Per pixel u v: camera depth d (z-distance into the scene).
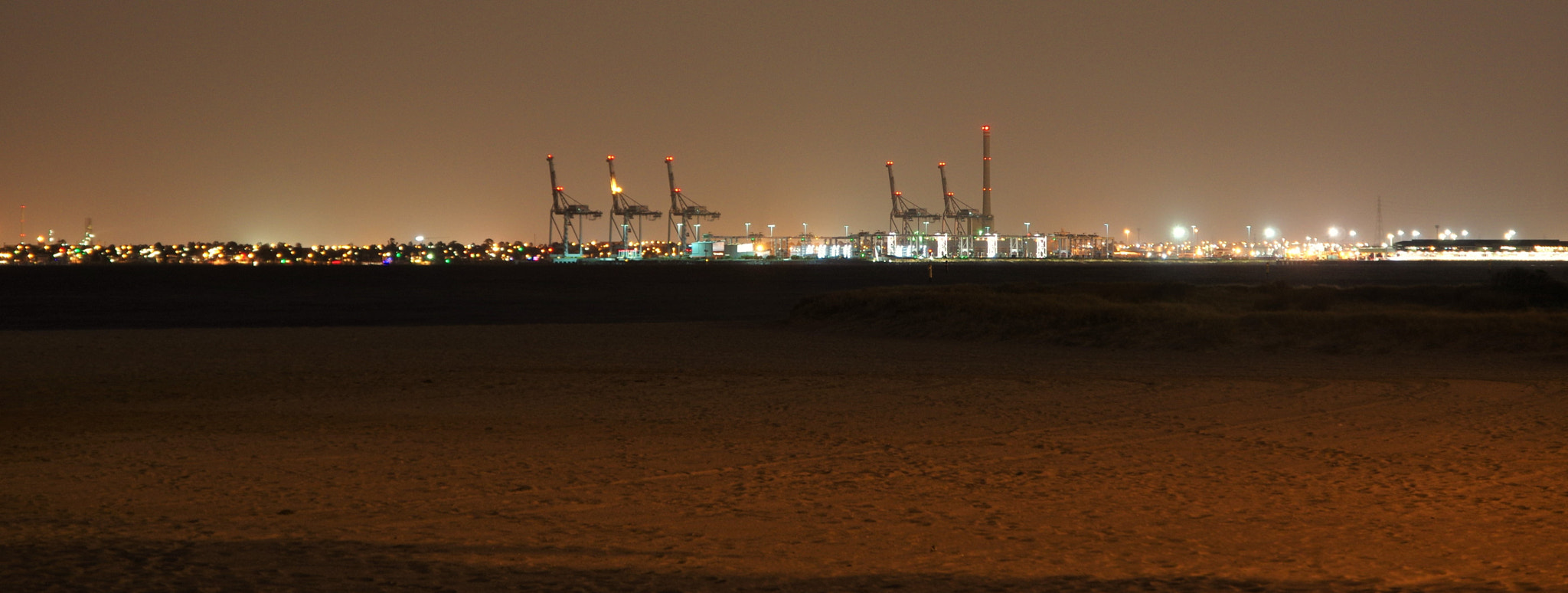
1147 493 9.38
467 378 18.55
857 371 20.06
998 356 23.56
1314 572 6.84
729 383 17.84
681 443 12.08
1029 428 13.11
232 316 48.34
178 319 45.75
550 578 6.57
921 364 21.69
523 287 99.69
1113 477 10.07
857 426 13.33
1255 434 12.66
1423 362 21.34
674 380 18.23
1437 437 12.25
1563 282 38.41
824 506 8.83
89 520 8.16
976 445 11.90
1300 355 23.08
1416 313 26.91
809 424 13.48
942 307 31.66
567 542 7.59
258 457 11.16
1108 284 43.50
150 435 12.62
